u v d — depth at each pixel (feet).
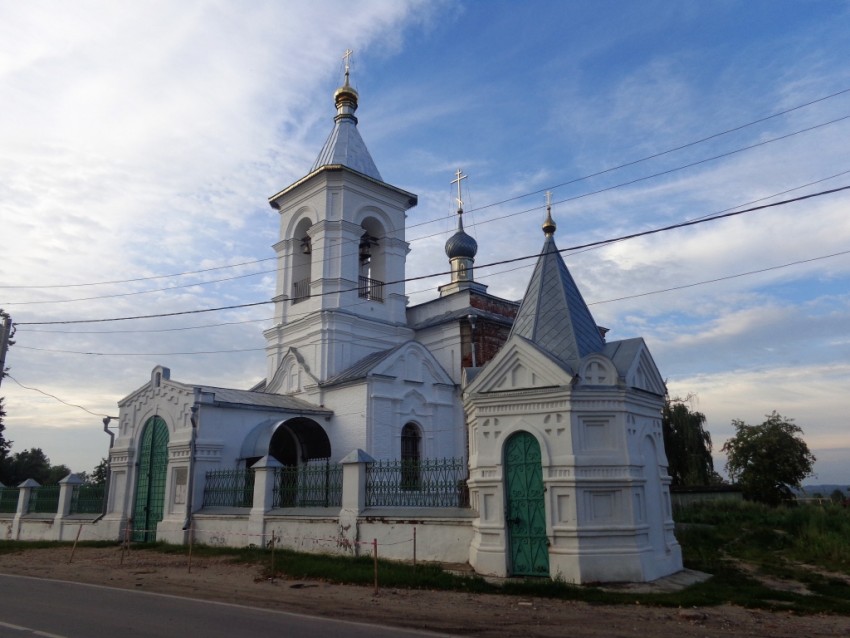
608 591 37.93
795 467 124.26
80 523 79.30
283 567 48.14
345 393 83.46
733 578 44.04
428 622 30.63
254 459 71.72
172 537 68.18
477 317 92.89
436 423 87.86
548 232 53.72
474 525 45.50
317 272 94.27
